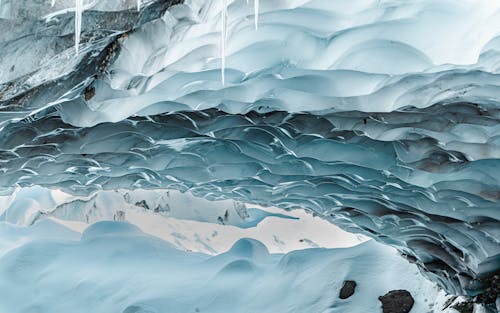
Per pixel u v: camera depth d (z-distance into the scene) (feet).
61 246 71.20
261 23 16.21
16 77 17.28
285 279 59.00
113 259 69.00
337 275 54.60
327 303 52.03
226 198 36.50
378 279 52.26
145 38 17.37
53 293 62.85
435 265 35.70
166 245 75.41
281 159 23.93
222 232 85.25
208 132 20.94
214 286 62.08
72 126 21.07
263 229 87.81
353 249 58.65
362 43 15.74
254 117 19.84
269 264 66.95
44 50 17.43
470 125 18.38
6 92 17.30
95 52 17.13
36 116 19.93
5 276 64.85
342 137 20.66
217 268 66.69
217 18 16.76
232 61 16.58
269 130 21.24
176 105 17.99
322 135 20.40
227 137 21.54
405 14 15.53
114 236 74.54
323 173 24.75
